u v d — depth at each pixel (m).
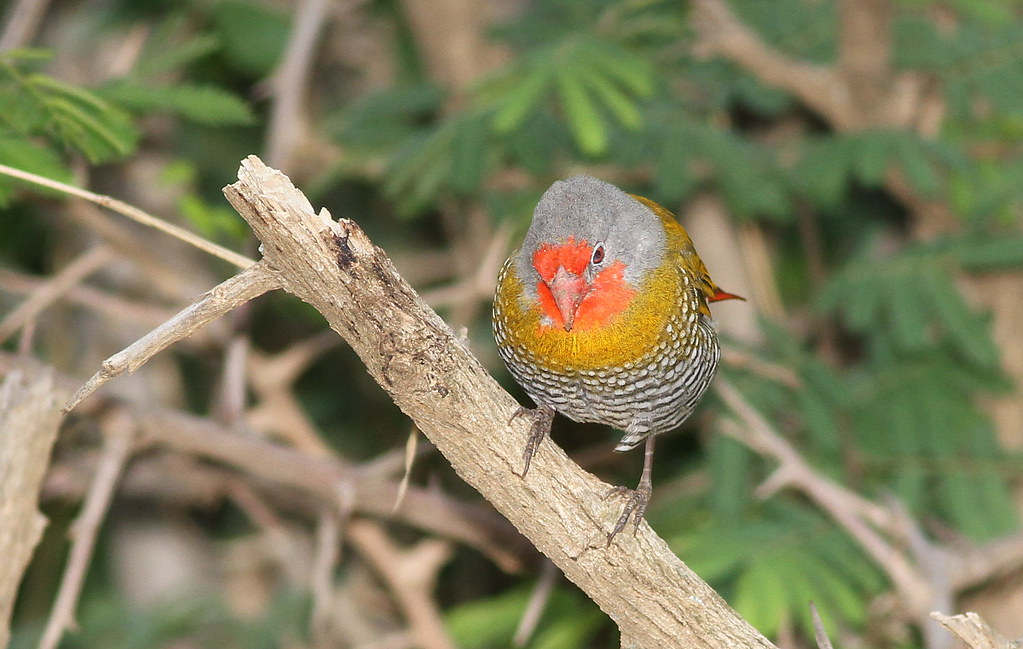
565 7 12.52
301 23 11.77
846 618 10.48
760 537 10.91
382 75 16.30
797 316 14.59
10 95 7.62
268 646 12.86
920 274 12.17
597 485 6.46
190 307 5.88
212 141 15.16
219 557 14.41
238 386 10.63
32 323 10.06
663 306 8.27
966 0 13.04
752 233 13.83
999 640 5.82
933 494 12.65
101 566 14.75
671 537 12.42
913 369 13.01
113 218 13.55
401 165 11.69
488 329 14.81
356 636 13.08
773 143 14.41
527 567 10.79
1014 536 10.19
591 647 14.11
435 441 6.36
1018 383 13.09
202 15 14.81
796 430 12.84
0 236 14.59
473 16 14.13
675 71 12.96
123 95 8.45
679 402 8.79
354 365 16.42
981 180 12.88
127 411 9.91
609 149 12.14
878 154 11.78
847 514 9.98
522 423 6.40
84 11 14.25
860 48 12.21
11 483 7.84
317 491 10.49
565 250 7.94
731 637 6.55
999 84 12.58
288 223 5.67
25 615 14.21
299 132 12.80
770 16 14.03
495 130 10.40
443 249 16.64
